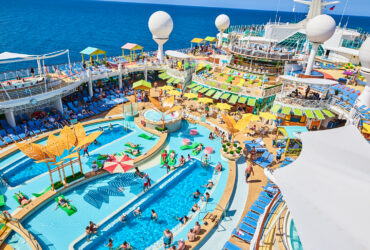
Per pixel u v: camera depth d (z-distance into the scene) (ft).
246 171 68.23
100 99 115.44
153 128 95.40
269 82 118.11
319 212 25.98
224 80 124.06
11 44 255.50
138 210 56.95
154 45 296.71
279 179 31.73
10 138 81.66
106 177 70.13
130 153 80.43
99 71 119.85
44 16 522.06
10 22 405.39
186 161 77.51
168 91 115.44
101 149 82.53
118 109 110.42
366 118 74.23
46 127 89.92
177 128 98.37
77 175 65.82
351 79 117.50
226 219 56.80
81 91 119.65
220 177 70.90
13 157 75.51
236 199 63.05
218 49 190.39
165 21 140.87
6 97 83.30
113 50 262.47
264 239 36.81
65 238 50.93
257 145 85.35
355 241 22.57
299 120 98.07
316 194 28.17
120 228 54.49
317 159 34.14
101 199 61.67
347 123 81.61
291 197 28.58
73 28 383.24
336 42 157.99
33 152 58.44
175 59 139.54
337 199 27.14
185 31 433.89
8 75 95.40
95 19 532.73
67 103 104.88
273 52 123.34
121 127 97.71
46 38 294.46
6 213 51.96
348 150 34.19
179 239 51.37
